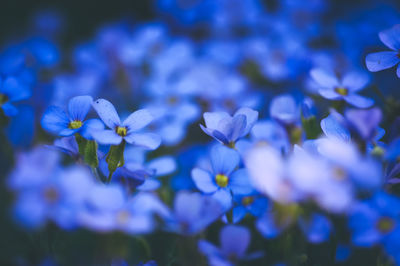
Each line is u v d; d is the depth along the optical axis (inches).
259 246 9.0
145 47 15.3
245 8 17.1
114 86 14.8
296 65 12.9
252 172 7.3
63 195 7.1
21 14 23.8
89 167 8.6
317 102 11.4
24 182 7.1
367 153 8.2
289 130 9.3
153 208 7.6
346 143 8.3
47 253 8.3
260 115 12.8
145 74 15.3
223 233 7.8
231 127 8.6
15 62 10.4
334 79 9.8
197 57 16.1
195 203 7.7
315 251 8.7
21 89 9.2
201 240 7.9
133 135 8.4
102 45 15.6
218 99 12.7
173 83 12.9
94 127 8.5
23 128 8.9
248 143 9.0
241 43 15.7
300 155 7.7
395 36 9.1
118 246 7.5
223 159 8.4
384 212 7.5
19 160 7.3
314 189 7.1
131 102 14.6
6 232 9.9
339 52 13.5
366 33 13.8
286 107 9.7
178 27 18.0
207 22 17.8
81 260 9.1
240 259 7.9
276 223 7.7
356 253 9.0
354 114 7.7
